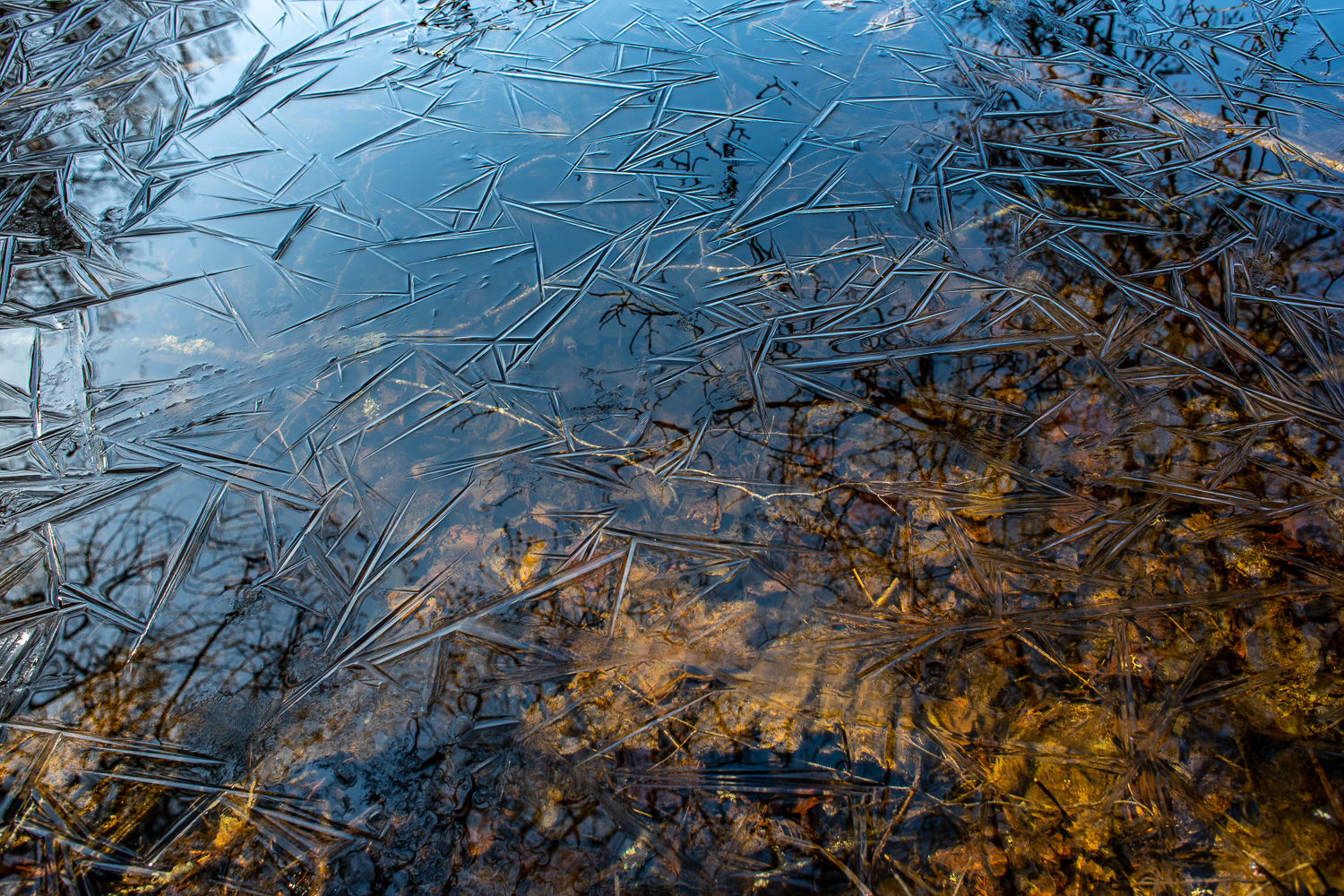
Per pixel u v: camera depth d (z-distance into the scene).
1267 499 0.89
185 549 0.91
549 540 0.91
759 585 0.88
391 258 1.13
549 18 1.52
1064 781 0.79
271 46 1.47
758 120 1.28
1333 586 0.85
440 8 1.57
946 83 1.32
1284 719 0.80
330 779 0.81
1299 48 1.33
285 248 1.14
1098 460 0.93
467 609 0.88
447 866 0.78
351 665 0.85
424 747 0.82
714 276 1.09
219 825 0.80
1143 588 0.86
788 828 0.79
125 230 1.16
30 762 0.82
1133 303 1.04
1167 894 0.76
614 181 1.20
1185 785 0.79
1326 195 1.12
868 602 0.87
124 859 0.79
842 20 1.48
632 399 1.00
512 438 0.97
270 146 1.27
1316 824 0.77
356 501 0.94
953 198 1.16
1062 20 1.44
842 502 0.92
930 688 0.83
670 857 0.78
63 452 0.96
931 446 0.95
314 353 1.04
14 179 1.22
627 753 0.81
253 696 0.84
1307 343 0.99
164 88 1.37
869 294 1.07
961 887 0.77
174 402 1.00
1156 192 1.15
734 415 0.98
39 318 1.07
